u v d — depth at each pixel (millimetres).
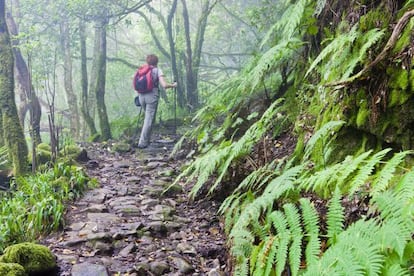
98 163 6809
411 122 2434
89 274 2936
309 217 2021
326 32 3943
